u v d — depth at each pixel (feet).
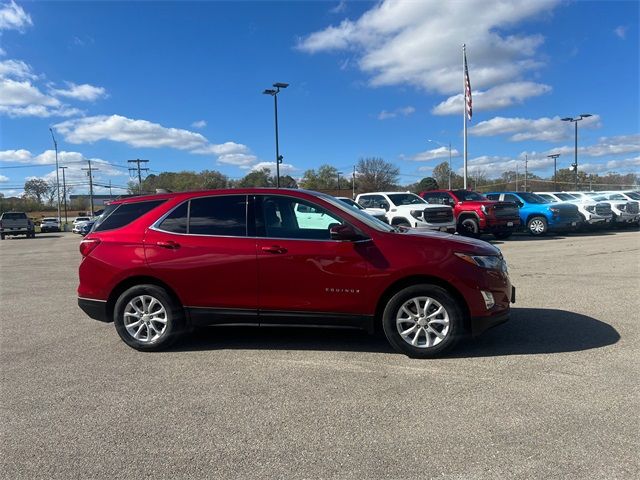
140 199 18.76
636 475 9.39
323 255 16.48
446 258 15.96
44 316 24.31
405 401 13.01
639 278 29.37
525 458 10.10
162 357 17.30
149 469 10.16
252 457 10.50
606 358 15.69
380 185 262.26
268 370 15.64
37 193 358.84
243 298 17.07
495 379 14.28
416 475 9.64
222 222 17.54
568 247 48.73
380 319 16.87
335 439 11.15
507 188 281.95
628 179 238.07
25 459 10.67
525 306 22.89
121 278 17.94
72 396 13.98
